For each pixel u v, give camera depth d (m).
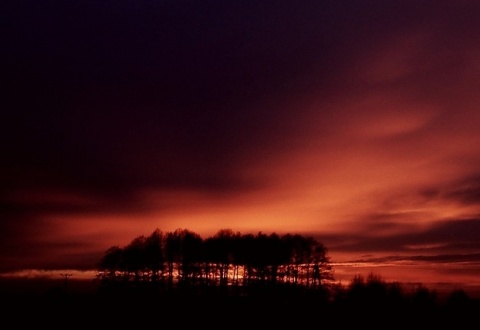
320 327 49.25
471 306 49.91
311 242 62.47
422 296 52.03
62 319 53.34
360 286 54.16
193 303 58.28
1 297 60.88
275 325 49.88
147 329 49.22
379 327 49.72
